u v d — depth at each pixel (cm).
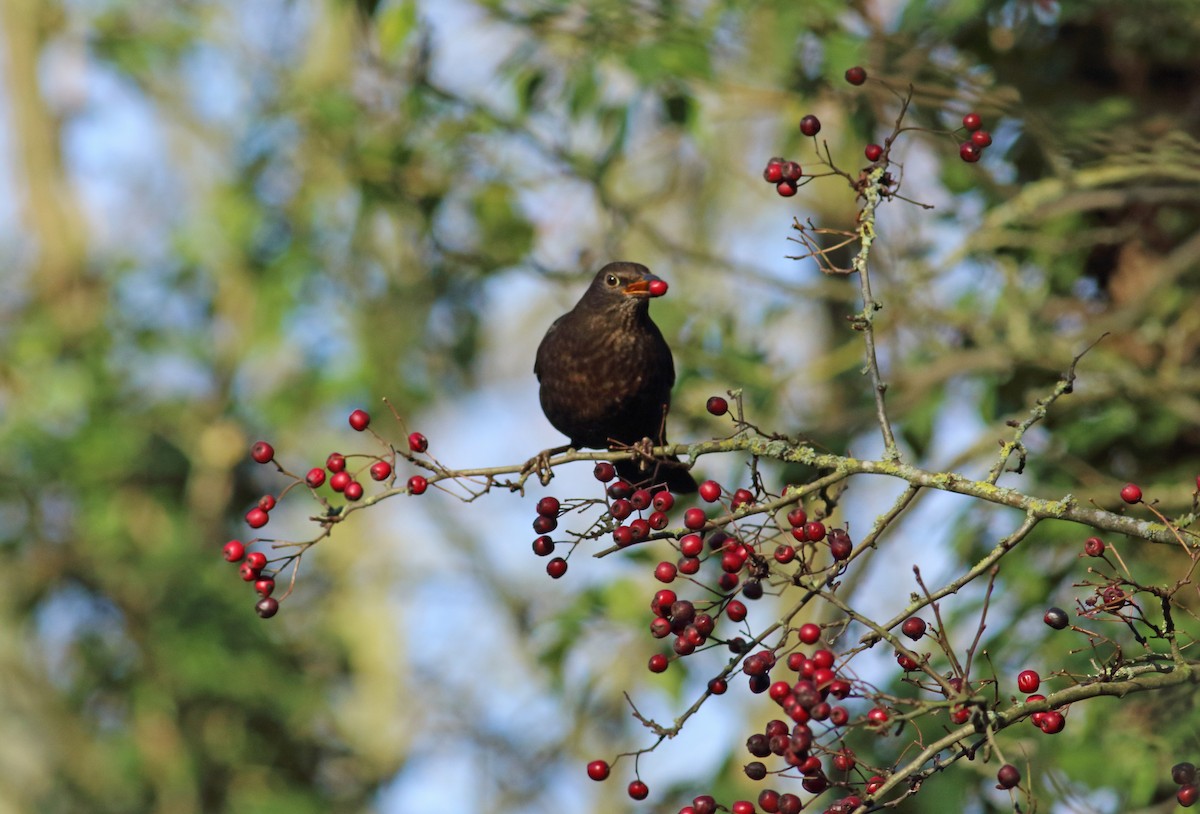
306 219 1572
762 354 1287
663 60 1108
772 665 585
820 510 671
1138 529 612
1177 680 589
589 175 1284
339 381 1602
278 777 1716
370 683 2102
